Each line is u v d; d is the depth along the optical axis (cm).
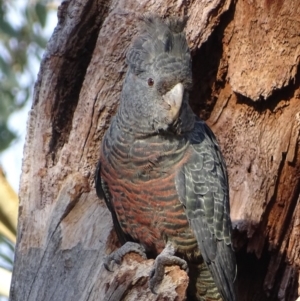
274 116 1323
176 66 1089
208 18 1279
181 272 1082
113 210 1180
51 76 1279
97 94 1254
